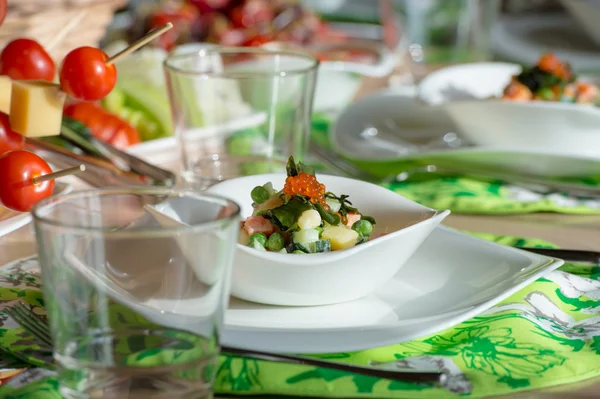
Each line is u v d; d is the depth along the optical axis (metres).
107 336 0.58
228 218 0.59
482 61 1.50
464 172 1.02
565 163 0.98
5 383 0.63
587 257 0.78
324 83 1.30
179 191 0.64
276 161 0.90
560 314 0.72
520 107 0.99
